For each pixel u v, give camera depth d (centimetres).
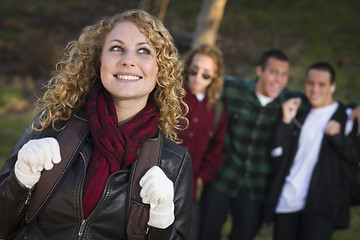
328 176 344
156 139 183
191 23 1391
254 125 374
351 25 1323
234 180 377
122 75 171
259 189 376
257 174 376
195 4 1561
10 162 176
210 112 366
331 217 342
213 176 378
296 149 356
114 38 173
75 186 165
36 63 1050
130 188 171
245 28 1351
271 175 376
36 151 158
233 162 379
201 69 351
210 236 379
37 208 165
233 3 1581
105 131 170
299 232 356
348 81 957
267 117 372
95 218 167
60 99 180
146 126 179
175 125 200
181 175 187
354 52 1140
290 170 359
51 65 1046
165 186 163
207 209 379
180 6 1546
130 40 172
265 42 1240
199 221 377
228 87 381
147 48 173
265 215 362
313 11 1463
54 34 1255
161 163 182
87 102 184
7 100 875
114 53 172
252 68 1055
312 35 1270
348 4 1502
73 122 177
